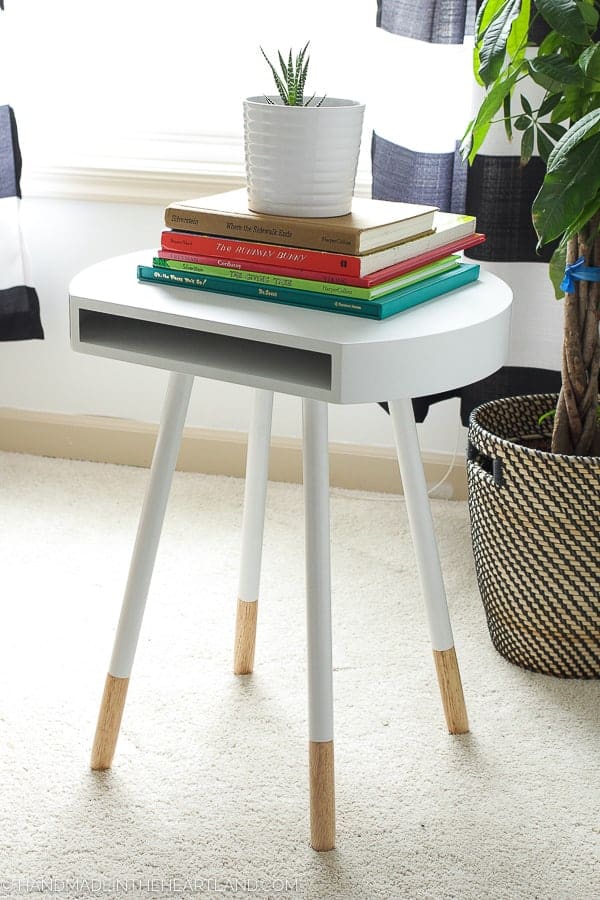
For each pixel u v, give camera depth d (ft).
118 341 3.93
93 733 4.56
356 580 5.91
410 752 4.49
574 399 4.87
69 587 5.76
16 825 4.01
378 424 6.96
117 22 6.89
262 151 3.80
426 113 5.83
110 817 4.07
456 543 6.35
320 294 3.77
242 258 3.88
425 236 4.01
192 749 4.48
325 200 3.83
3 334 7.09
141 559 4.10
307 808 4.15
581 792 4.26
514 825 4.08
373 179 6.15
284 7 6.72
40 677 4.94
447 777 4.34
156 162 6.86
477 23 4.82
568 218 4.11
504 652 5.16
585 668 4.98
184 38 6.85
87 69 6.99
